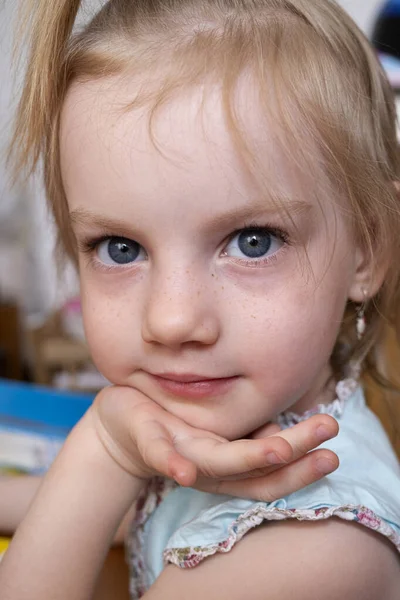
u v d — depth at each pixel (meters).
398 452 0.55
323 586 0.38
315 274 0.41
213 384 0.40
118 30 0.43
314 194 0.41
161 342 0.40
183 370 0.40
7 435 0.69
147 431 0.40
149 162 0.39
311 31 0.43
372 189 0.44
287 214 0.40
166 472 0.38
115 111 0.40
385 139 0.47
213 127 0.39
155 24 0.43
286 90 0.40
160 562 0.46
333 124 0.42
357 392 0.47
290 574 0.39
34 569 0.44
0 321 1.50
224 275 0.40
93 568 0.44
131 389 0.43
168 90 0.40
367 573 0.39
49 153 0.45
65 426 0.69
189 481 0.37
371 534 0.40
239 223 0.39
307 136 0.41
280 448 0.37
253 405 0.41
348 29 0.46
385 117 0.47
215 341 0.40
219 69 0.40
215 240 0.40
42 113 0.44
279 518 0.39
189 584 0.40
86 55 0.42
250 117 0.39
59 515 0.44
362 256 0.44
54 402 0.69
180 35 0.42
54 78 0.43
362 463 0.43
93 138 0.41
